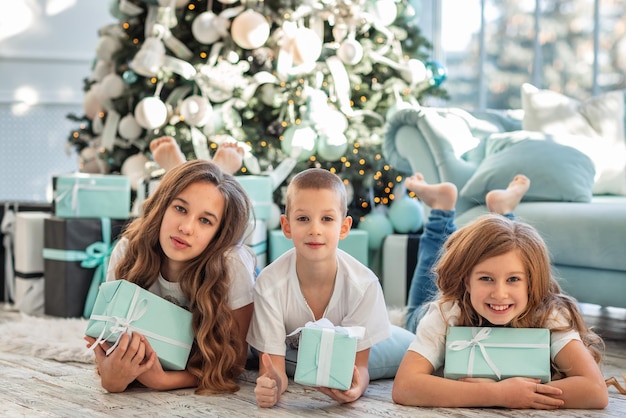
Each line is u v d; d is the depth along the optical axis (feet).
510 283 6.21
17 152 16.30
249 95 11.46
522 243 6.24
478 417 5.84
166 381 6.54
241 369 6.95
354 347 6.09
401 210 11.70
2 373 7.22
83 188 10.53
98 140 12.94
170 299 6.88
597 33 14.25
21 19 16.11
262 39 11.29
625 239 8.59
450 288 6.46
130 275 6.79
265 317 6.66
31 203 11.80
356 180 12.26
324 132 11.37
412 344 6.47
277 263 6.82
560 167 9.86
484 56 15.81
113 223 10.64
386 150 11.22
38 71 16.29
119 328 6.37
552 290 6.58
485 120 11.36
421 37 13.01
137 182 11.73
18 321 10.16
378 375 7.17
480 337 6.28
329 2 11.73
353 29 11.84
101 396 6.37
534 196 9.79
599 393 6.02
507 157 10.05
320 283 6.71
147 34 11.98
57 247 10.42
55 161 16.55
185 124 11.66
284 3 11.78
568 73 14.66
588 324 10.46
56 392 6.50
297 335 6.84
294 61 11.33
